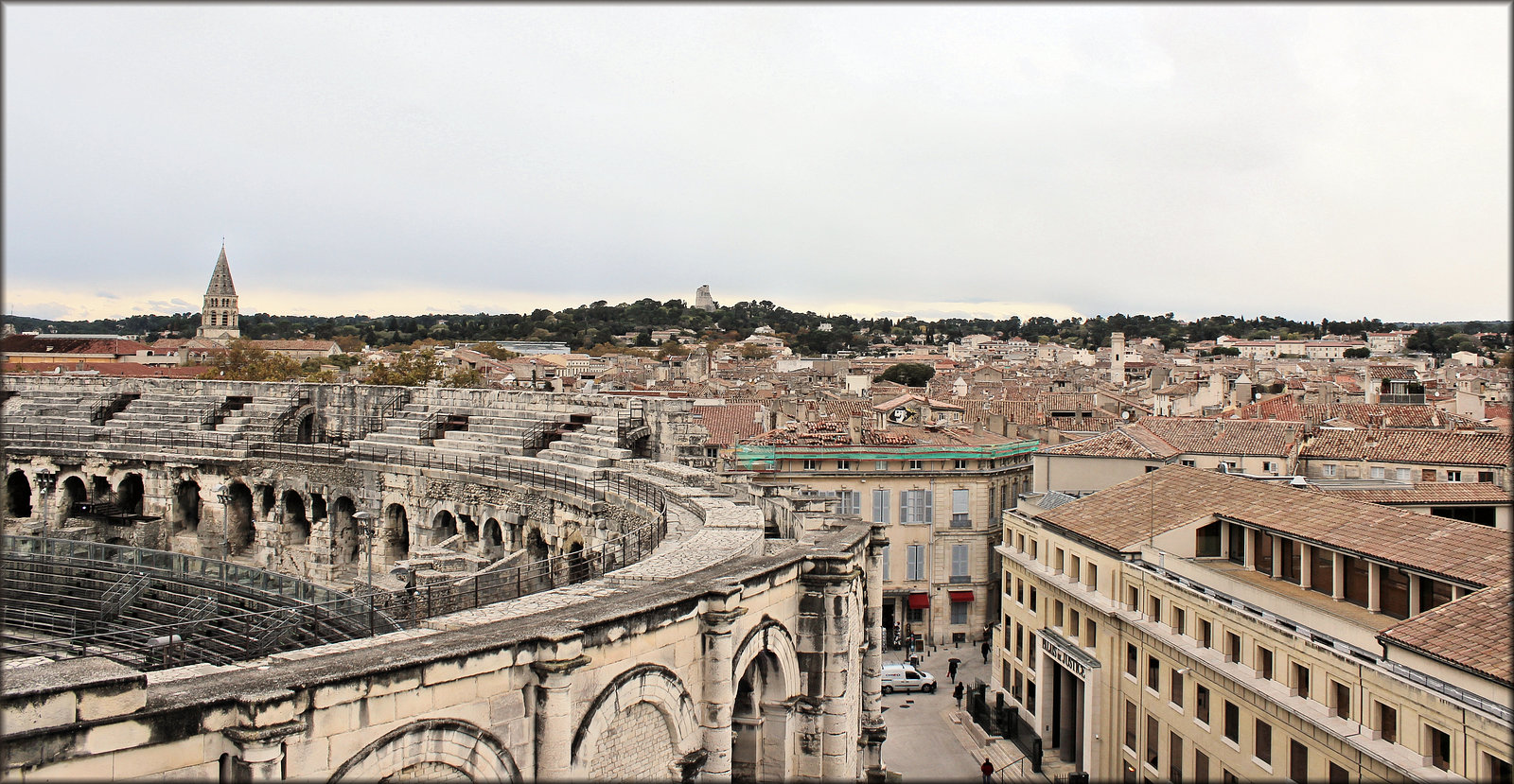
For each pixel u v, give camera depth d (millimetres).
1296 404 108000
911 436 88125
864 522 44250
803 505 46406
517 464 65250
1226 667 41938
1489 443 73500
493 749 21219
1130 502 57969
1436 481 67625
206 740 17375
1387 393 131375
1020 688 62875
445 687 20281
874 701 42844
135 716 16578
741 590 28281
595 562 43125
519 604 25219
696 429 72812
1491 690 29109
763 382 193375
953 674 72312
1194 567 47750
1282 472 76938
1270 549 47969
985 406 123062
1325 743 35531
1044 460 77375
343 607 34750
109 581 49750
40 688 15602
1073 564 56938
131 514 81562
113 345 193750
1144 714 48469
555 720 21891
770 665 32312
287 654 20078
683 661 26578
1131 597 50500
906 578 81500
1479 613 32625
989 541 82375
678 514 43156
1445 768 31062
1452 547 38188
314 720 18250
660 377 198375
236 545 80375
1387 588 39625
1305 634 39281
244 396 89312
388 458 72312
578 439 67938
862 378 187250
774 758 32500
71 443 84625
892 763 56844
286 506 77875
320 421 86125
